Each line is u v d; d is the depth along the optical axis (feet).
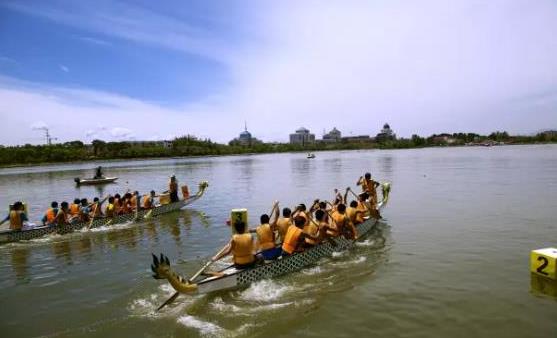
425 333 23.16
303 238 34.27
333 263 36.27
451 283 30.48
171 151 436.35
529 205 60.85
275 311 26.81
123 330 25.02
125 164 329.31
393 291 29.37
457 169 140.56
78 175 201.26
